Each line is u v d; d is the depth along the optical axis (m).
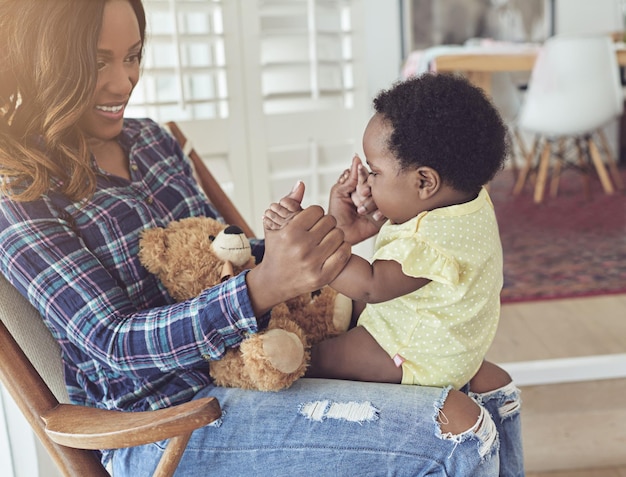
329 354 1.14
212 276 1.07
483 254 1.08
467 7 5.53
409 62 4.65
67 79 0.99
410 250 1.03
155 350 0.95
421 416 0.98
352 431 0.97
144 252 1.05
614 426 1.85
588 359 2.06
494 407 1.19
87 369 1.06
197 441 1.00
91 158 1.09
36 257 0.96
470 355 1.09
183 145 1.48
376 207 1.20
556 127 4.06
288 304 1.19
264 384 1.00
